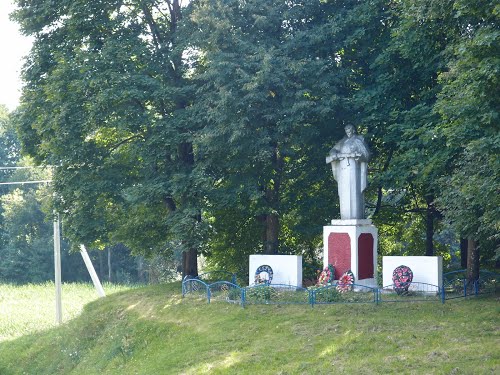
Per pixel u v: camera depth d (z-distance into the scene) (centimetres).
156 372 2133
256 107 2797
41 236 8194
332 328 2141
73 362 2767
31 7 3259
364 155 2672
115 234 3269
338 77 2927
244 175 3023
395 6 2805
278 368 1927
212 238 3325
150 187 2920
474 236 2359
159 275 6519
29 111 3269
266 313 2370
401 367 1756
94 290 5859
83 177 3120
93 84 2889
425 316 2180
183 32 3061
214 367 2031
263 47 2797
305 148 3164
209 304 2612
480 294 2491
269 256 2803
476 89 1850
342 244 2661
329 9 3103
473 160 2170
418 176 2556
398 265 2570
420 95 2756
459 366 1695
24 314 4403
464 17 2155
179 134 2916
